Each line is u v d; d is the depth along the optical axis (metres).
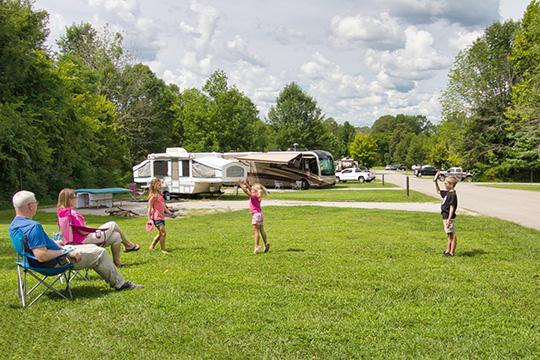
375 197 28.42
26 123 25.78
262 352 4.57
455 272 7.83
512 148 52.28
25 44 27.52
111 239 8.20
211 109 61.47
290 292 6.50
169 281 7.14
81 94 37.38
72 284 7.09
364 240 11.27
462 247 10.36
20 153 25.31
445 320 5.41
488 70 55.34
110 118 40.41
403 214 17.86
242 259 8.88
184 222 16.66
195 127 61.62
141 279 7.29
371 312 5.67
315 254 9.34
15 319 5.53
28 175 26.80
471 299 6.25
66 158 31.39
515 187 38.97
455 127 57.22
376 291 6.64
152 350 4.63
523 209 20.36
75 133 32.12
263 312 5.63
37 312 5.76
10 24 26.17
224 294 6.39
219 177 28.61
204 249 10.09
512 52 52.47
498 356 4.46
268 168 39.62
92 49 46.03
